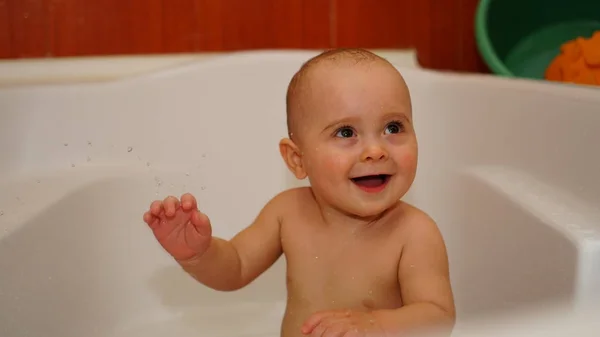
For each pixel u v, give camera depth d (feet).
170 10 4.16
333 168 2.18
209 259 2.36
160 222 2.20
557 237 2.27
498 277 2.76
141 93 3.62
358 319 1.93
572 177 2.55
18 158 3.36
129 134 3.59
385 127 2.18
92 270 3.19
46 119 3.43
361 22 4.48
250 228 2.65
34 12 3.96
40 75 3.90
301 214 2.58
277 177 3.78
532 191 2.68
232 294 3.62
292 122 2.38
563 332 1.46
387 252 2.39
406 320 2.06
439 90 3.49
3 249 2.54
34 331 2.63
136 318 3.40
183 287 3.54
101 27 4.07
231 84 3.74
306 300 2.49
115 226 3.40
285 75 3.76
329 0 4.39
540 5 4.66
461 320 2.98
